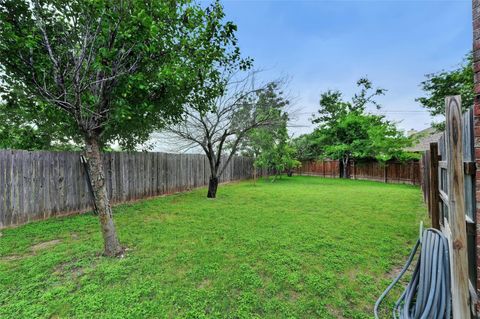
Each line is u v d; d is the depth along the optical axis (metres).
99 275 2.53
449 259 1.84
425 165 6.12
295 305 2.06
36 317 1.87
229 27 4.40
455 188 1.72
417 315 1.84
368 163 14.64
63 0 3.04
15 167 4.46
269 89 7.37
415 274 2.04
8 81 3.25
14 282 2.39
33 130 5.45
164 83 3.65
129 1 2.73
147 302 2.07
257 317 1.90
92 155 3.09
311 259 2.94
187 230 4.09
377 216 5.11
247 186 10.95
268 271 2.64
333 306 2.06
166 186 8.26
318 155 18.41
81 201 5.53
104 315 1.90
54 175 5.08
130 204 6.45
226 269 2.68
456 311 1.67
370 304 2.09
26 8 2.97
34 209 4.72
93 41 2.73
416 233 3.93
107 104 3.26
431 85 11.66
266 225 4.40
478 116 1.64
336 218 4.93
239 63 5.61
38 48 2.81
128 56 3.11
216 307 2.03
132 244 3.44
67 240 3.63
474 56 1.67
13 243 3.49
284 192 8.88
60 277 2.49
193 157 9.78
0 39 2.65
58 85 2.74
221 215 5.19
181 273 2.59
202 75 4.86
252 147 12.38
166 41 3.53
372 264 2.82
